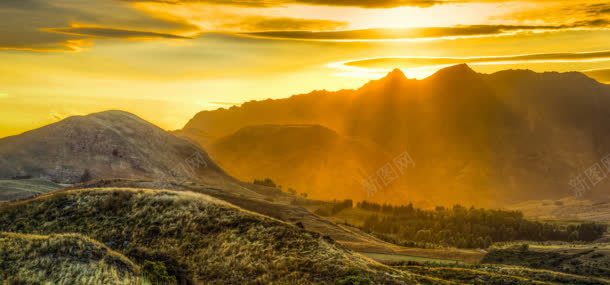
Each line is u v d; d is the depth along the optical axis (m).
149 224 67.50
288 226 64.88
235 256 60.19
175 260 61.28
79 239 59.09
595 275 133.12
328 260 58.16
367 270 57.34
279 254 59.66
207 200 72.12
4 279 52.25
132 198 72.94
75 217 71.19
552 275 97.88
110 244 65.12
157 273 57.34
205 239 63.66
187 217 67.62
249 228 64.38
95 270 54.94
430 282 59.59
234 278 57.56
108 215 70.88
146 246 63.94
